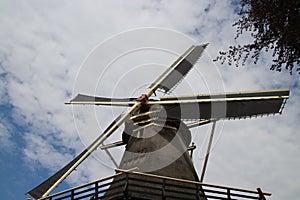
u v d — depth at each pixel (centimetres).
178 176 1355
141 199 1237
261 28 879
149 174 1211
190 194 1214
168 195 1273
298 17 812
